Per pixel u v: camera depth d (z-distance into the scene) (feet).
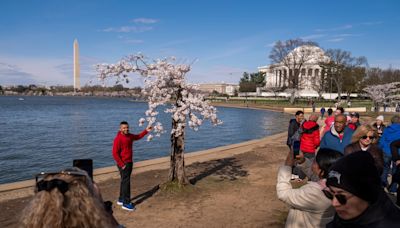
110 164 53.57
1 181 43.73
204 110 28.27
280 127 120.16
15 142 77.92
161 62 28.63
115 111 231.50
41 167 52.08
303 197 9.70
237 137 91.45
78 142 78.18
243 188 29.91
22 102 409.49
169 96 28.27
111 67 28.30
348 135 21.47
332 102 281.74
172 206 25.27
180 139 29.37
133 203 25.99
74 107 290.15
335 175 6.43
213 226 21.40
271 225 21.47
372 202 6.18
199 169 37.96
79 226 5.46
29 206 5.54
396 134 25.75
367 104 247.09
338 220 6.97
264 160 43.57
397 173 22.12
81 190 5.74
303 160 11.07
